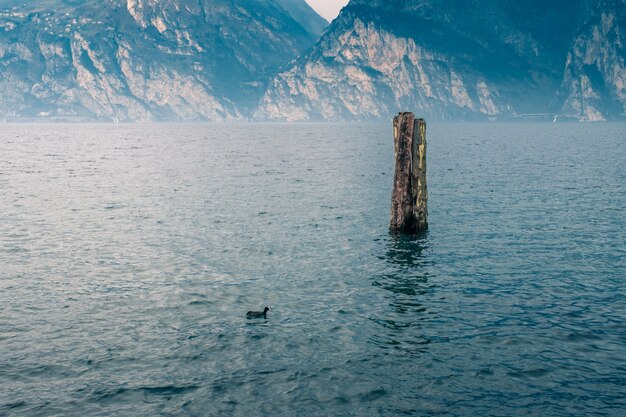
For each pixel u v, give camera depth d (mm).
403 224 41844
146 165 94438
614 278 30781
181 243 38906
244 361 21062
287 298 27891
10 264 33562
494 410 17719
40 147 151750
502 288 29250
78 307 26516
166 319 25109
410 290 29016
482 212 49938
